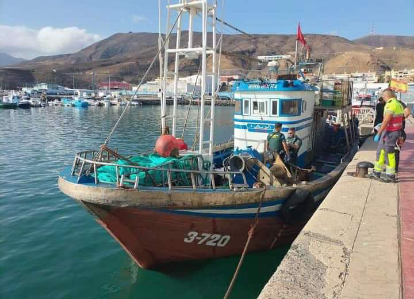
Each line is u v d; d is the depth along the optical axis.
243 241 6.94
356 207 5.42
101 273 6.94
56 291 6.31
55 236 8.70
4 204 11.12
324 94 11.59
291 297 3.13
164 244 6.31
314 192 7.41
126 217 5.79
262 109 8.98
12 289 6.35
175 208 5.81
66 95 124.19
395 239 4.24
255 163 7.36
